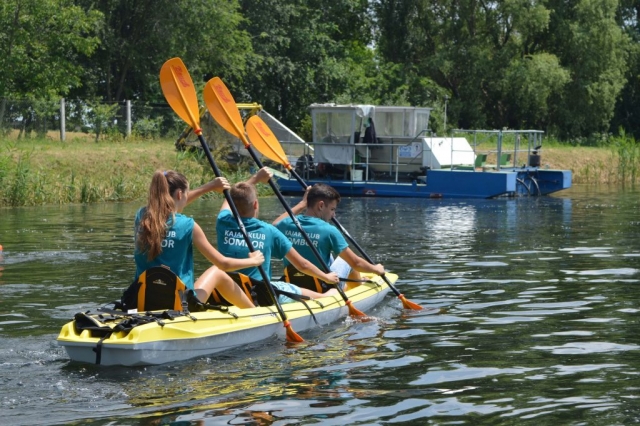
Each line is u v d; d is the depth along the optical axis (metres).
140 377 6.42
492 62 44.81
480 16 46.25
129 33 36.25
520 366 6.78
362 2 49.66
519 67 43.62
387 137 28.20
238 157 29.41
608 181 36.06
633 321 8.44
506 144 39.62
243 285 8.07
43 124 29.33
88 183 25.23
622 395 5.99
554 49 46.81
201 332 7.05
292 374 6.55
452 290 10.27
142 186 26.14
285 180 28.94
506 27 45.22
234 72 37.69
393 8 46.91
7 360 6.86
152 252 7.12
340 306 8.77
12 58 30.06
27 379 6.34
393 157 28.20
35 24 30.75
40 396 5.94
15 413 5.59
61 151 27.20
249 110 26.80
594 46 44.59
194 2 35.09
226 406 5.75
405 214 20.97
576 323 8.38
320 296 8.84
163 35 35.16
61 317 8.55
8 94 30.59
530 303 9.42
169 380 6.36
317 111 28.31
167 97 9.01
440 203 24.55
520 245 14.61
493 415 5.58
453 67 46.06
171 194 7.30
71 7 30.92
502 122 47.66
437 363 6.88
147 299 7.21
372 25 50.12
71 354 6.78
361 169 28.25
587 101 45.03
